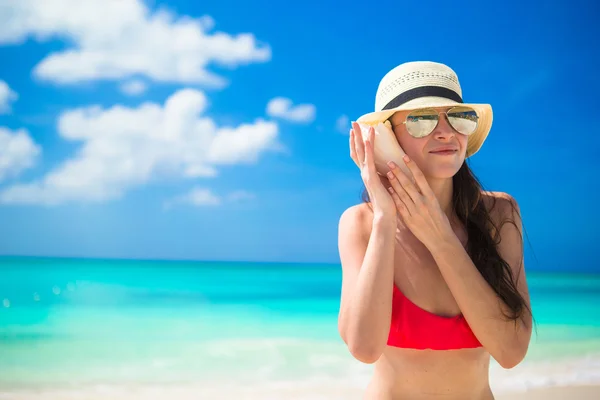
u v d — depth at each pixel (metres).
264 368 8.59
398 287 2.41
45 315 15.02
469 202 2.47
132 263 45.97
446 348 2.28
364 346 2.17
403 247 2.46
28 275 32.03
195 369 8.58
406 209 2.27
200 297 20.75
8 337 11.59
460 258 2.23
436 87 2.32
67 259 48.00
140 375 8.23
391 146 2.29
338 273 36.66
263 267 42.66
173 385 7.66
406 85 2.35
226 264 47.50
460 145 2.31
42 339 11.36
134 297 20.58
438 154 2.27
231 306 17.62
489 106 2.47
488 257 2.38
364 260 2.27
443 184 2.45
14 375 8.20
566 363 8.68
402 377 2.33
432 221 2.24
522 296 2.38
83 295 21.25
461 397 2.32
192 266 41.97
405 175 2.28
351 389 7.39
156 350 10.12
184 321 14.12
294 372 8.31
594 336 11.55
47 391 7.37
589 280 36.75
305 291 23.97
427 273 2.40
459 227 2.51
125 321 14.08
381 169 2.39
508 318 2.22
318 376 8.05
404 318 2.30
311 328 12.89
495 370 8.09
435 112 2.26
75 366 8.84
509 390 7.02
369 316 2.17
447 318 2.28
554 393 6.90
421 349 2.30
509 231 2.53
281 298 20.89
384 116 2.38
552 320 14.30
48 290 23.36
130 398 7.07
